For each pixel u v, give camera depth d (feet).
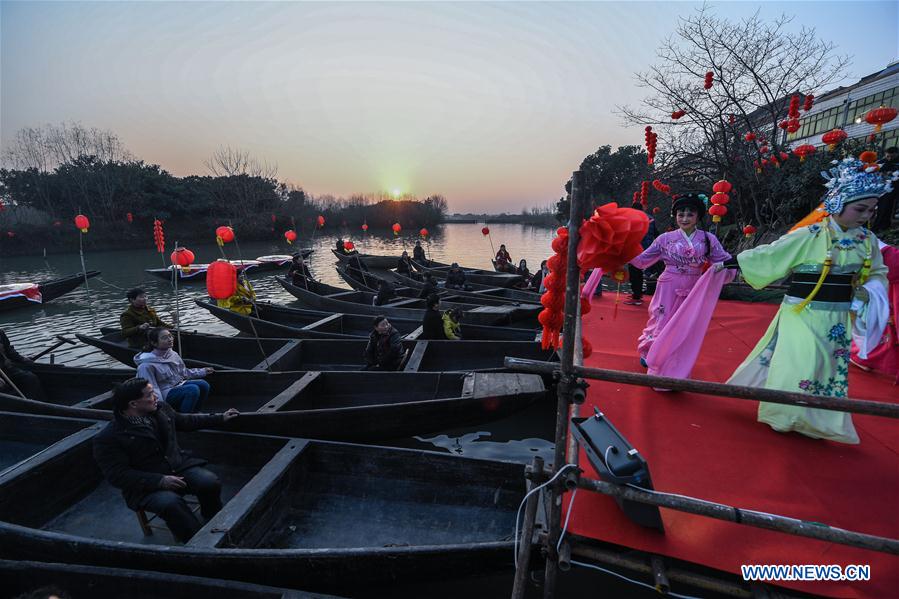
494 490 11.17
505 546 8.11
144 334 21.75
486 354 20.25
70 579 8.30
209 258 88.12
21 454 13.47
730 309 19.93
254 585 7.91
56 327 35.47
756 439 9.50
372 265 66.59
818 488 7.98
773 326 10.06
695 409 10.82
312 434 14.01
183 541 9.89
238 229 117.19
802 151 22.35
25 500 11.00
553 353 19.20
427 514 11.13
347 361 21.31
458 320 22.80
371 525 10.97
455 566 8.39
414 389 16.84
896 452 8.98
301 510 11.43
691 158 37.37
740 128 35.65
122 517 11.62
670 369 11.60
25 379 16.96
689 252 11.55
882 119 17.40
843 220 8.77
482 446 16.48
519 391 14.76
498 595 9.61
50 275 64.54
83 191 100.94
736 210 39.37
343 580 8.60
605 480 6.57
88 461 12.47
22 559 9.33
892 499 7.64
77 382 17.76
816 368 8.91
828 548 6.84
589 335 17.20
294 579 8.56
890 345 12.39
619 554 6.97
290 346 20.86
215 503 10.93
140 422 10.50
